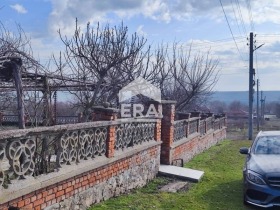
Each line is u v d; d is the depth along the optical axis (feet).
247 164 25.39
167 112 36.27
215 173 35.37
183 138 42.91
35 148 15.57
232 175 34.42
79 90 38.91
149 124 30.73
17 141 14.25
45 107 32.45
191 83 64.34
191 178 30.94
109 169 22.79
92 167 19.92
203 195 26.43
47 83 33.68
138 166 27.81
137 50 42.52
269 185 22.49
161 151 36.17
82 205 19.49
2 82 31.63
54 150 17.42
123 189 24.97
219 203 24.39
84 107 38.19
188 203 24.00
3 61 26.66
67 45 38.11
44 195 16.01
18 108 27.48
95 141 21.01
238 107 250.57
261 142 28.43
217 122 73.51
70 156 18.37
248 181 23.47
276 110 245.65
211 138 64.64
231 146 64.69
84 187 19.69
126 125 25.59
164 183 29.99
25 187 14.37
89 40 37.99
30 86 32.63
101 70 37.24
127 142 25.96
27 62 29.76
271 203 22.25
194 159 45.68
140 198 24.30
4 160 14.62
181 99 64.39
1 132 13.17
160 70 52.19
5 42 30.27
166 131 36.11
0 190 13.20
